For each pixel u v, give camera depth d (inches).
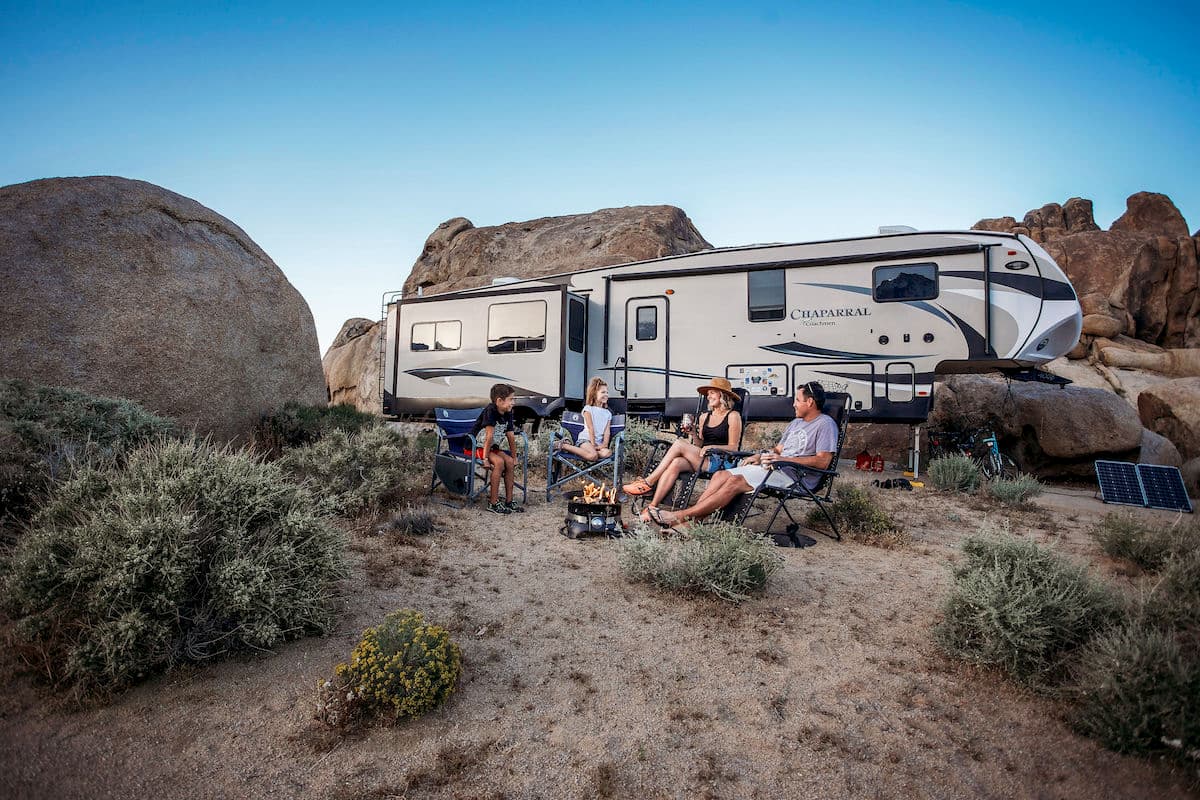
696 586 145.4
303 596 112.7
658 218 831.1
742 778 83.9
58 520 113.9
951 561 150.3
